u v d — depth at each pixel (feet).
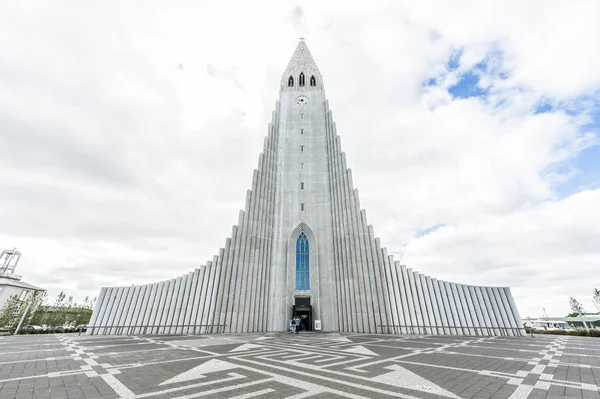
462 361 35.47
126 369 30.04
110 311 107.96
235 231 105.91
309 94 142.20
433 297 98.27
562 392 21.54
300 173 124.16
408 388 22.58
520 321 95.55
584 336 88.02
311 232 113.29
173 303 102.58
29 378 25.99
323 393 21.15
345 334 84.69
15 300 142.10
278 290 103.60
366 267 100.83
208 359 36.55
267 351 44.55
